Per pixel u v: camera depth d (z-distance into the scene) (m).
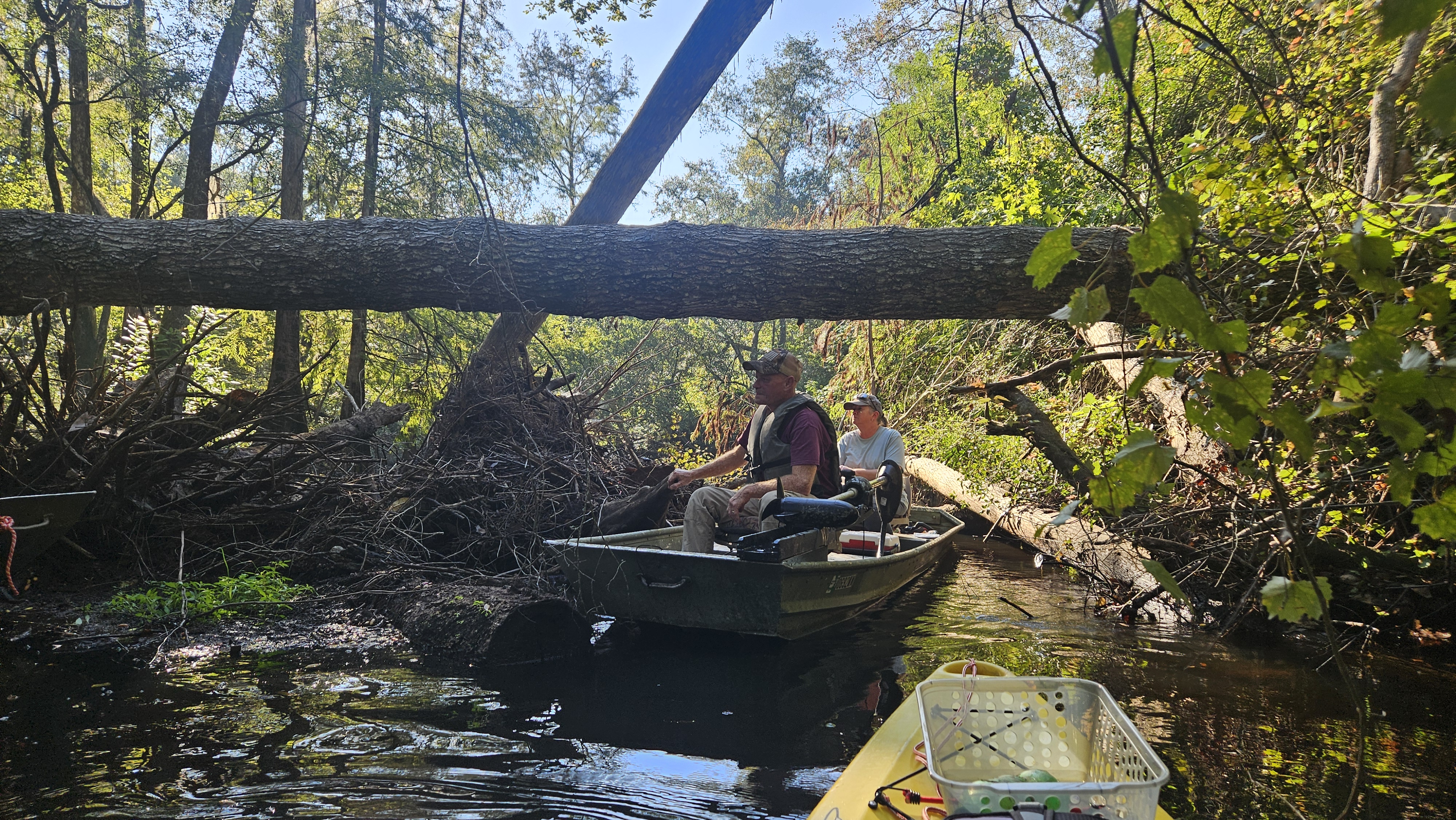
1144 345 2.16
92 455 4.88
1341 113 3.68
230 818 2.10
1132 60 1.10
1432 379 1.05
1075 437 5.27
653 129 6.79
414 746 2.63
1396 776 2.49
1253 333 3.48
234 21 10.75
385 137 11.07
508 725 2.87
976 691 2.09
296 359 10.70
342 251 4.84
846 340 11.07
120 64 11.09
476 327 11.37
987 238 4.70
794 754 2.65
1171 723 2.97
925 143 13.20
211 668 3.47
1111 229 3.68
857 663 3.81
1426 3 0.83
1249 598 4.35
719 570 3.96
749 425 4.89
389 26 10.89
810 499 3.90
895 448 6.26
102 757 2.47
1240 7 1.76
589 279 4.90
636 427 14.80
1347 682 1.38
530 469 5.86
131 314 9.09
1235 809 2.26
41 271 4.66
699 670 3.67
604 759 2.57
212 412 5.18
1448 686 3.47
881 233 4.81
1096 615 4.86
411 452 6.32
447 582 4.70
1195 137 4.23
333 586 4.92
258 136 11.13
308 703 3.05
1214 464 4.17
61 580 4.61
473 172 11.23
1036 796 1.56
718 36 6.59
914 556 5.30
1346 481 3.70
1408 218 3.10
